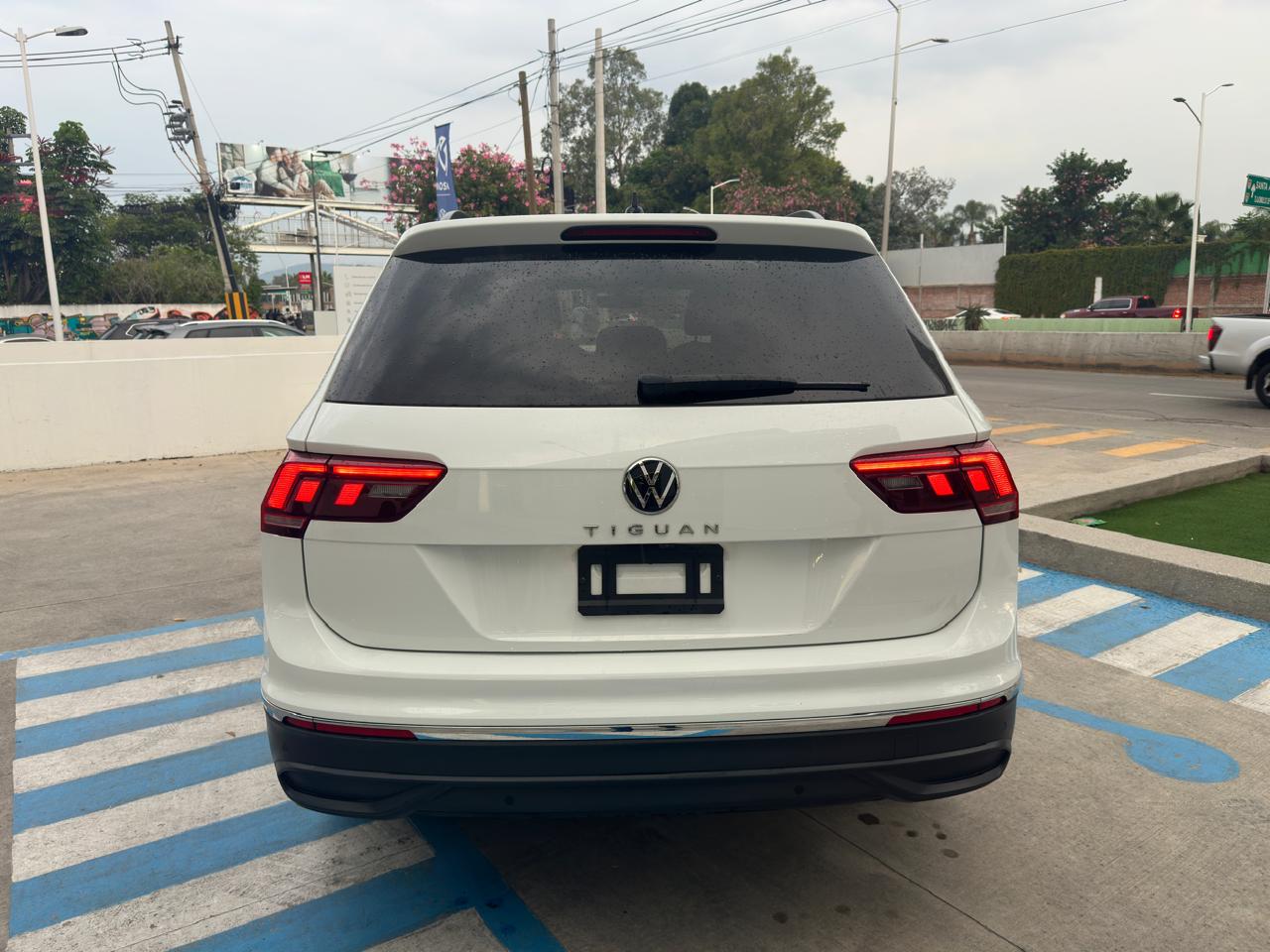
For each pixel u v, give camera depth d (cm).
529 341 216
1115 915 248
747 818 297
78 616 509
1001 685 217
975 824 292
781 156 7512
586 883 265
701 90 9281
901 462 210
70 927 251
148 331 1888
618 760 204
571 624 209
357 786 209
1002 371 2067
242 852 285
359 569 207
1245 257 4175
